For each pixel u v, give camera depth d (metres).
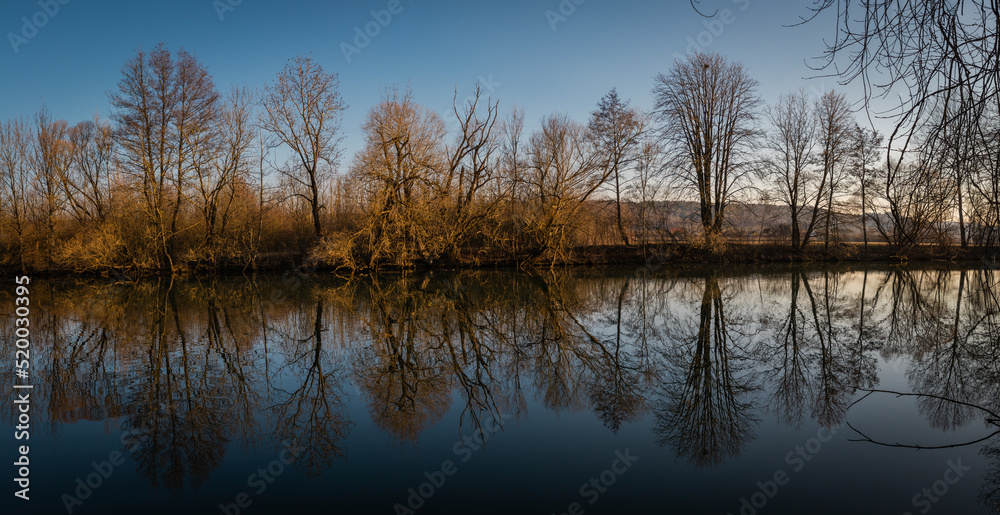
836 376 9.96
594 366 10.77
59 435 7.42
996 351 11.83
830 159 32.03
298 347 12.41
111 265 27.36
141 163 26.88
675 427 7.50
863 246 34.44
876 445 6.80
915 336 13.55
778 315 16.50
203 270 29.20
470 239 32.06
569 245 31.89
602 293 21.45
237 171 28.97
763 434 7.23
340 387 9.51
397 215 27.28
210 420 7.92
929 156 3.68
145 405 8.57
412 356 11.59
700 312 17.05
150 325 15.13
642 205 32.97
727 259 33.38
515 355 11.67
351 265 28.05
